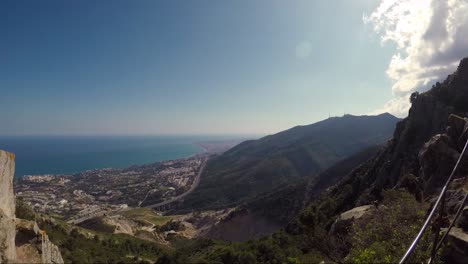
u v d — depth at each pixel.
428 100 54.28
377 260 12.46
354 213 26.94
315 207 63.12
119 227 126.06
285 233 62.06
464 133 30.70
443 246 12.35
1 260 15.70
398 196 20.81
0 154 21.14
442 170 30.50
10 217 19.25
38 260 18.98
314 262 19.98
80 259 61.28
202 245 91.75
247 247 61.03
